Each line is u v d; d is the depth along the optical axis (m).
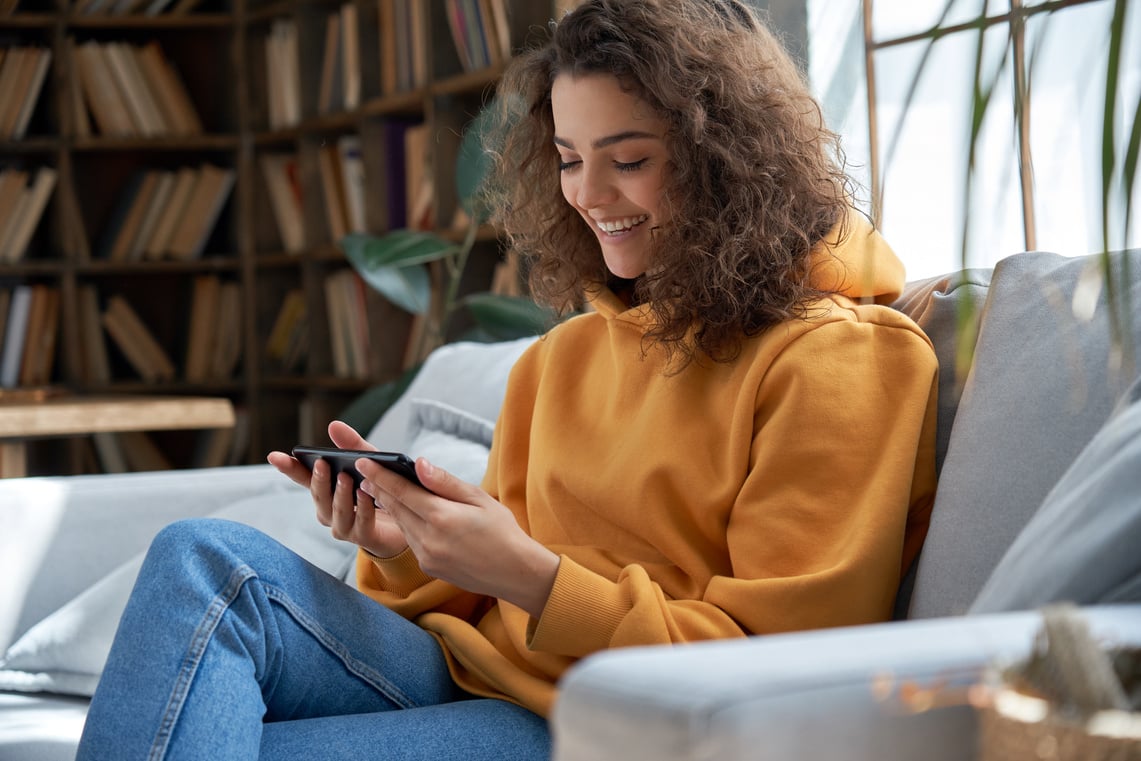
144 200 4.04
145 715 1.00
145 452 4.10
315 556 1.61
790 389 1.18
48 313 3.99
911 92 0.70
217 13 4.13
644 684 0.60
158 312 4.26
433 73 3.14
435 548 1.11
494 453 1.52
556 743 0.65
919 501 1.19
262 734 1.09
